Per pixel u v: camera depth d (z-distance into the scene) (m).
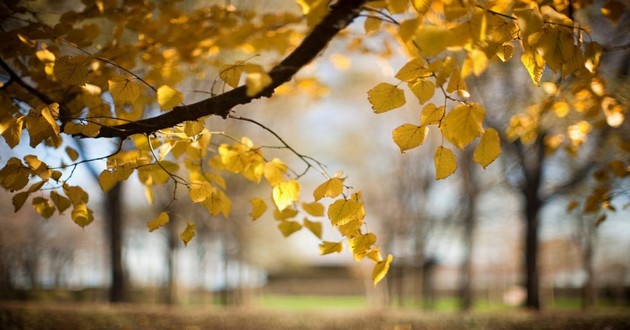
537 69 1.67
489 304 29.34
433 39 1.24
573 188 12.49
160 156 2.04
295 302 33.03
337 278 43.75
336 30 1.78
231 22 2.88
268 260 28.36
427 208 20.03
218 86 5.43
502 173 14.81
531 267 13.84
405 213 20.67
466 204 18.12
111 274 14.03
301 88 3.93
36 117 1.82
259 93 1.89
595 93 2.83
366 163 22.28
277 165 2.17
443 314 10.52
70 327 7.24
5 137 1.81
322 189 1.96
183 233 2.03
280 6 3.89
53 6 3.46
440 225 19.86
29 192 1.94
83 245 34.56
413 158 20.17
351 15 1.75
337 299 37.22
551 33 1.50
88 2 2.57
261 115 15.57
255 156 2.31
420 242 20.53
